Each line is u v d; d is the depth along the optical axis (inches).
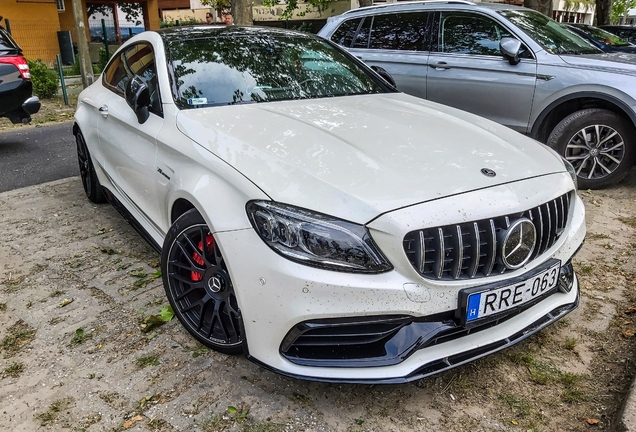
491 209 84.0
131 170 131.6
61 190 208.5
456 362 85.4
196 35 139.9
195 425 87.0
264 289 82.7
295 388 95.7
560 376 100.2
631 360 104.1
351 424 87.7
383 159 91.7
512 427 88.1
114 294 128.4
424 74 231.9
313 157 91.0
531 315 96.0
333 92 137.4
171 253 105.0
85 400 93.0
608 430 86.9
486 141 106.0
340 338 82.8
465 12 224.7
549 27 224.4
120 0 784.9
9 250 153.2
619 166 200.1
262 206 83.6
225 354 103.1
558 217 96.9
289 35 155.9
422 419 89.4
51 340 110.3
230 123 107.0
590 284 135.2
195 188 95.6
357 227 79.3
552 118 211.8
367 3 515.8
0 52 275.4
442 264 81.5
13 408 91.4
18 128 345.7
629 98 185.8
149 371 100.3
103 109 149.0
